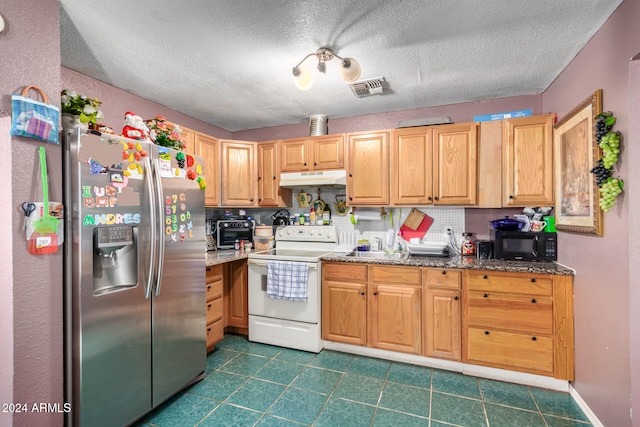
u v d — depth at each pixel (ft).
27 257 4.54
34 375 4.59
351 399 6.68
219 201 10.61
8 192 4.37
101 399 5.19
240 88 8.58
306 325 9.10
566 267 7.19
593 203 5.75
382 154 9.55
